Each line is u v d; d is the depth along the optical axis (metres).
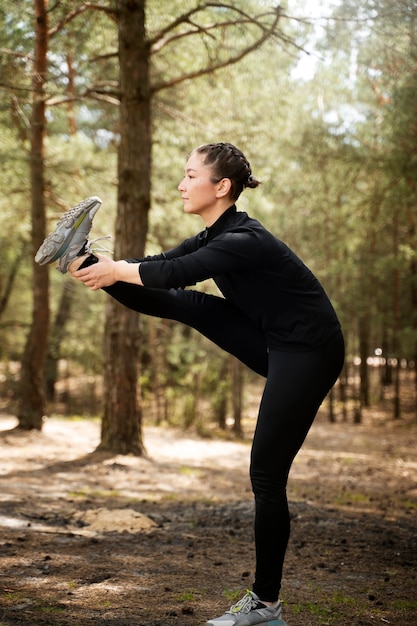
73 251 2.32
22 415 11.52
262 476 2.46
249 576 3.75
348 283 17.62
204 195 2.51
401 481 8.77
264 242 2.38
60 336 20.81
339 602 3.31
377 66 8.12
